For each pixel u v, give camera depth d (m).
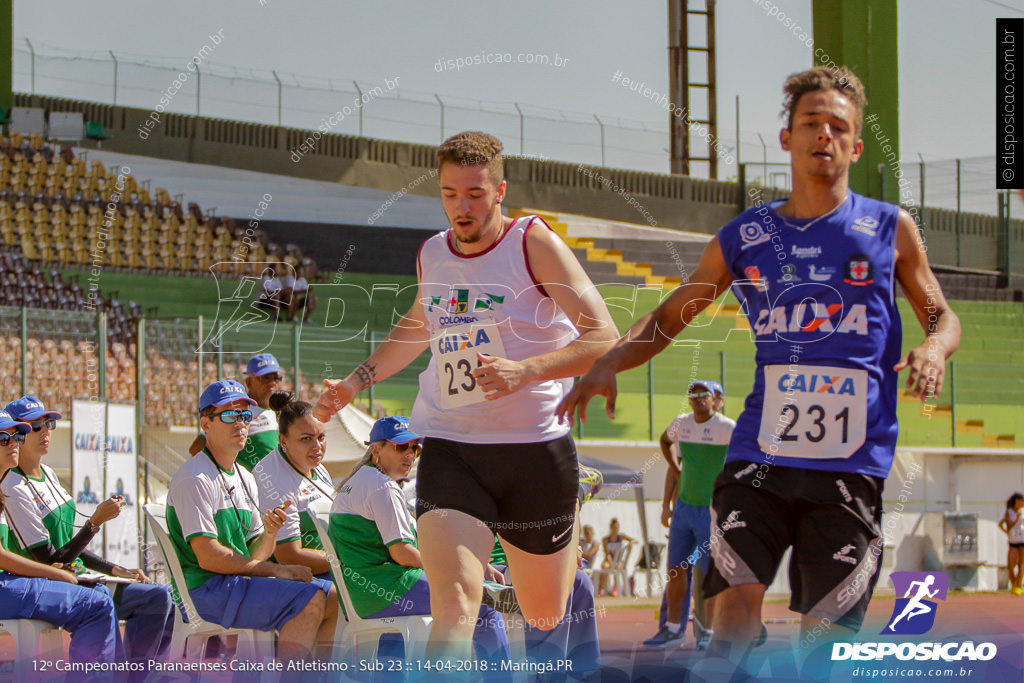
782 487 7.16
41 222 45.19
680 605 14.86
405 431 11.91
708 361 40.69
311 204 51.72
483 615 11.20
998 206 52.06
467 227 8.05
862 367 7.19
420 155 51.31
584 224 45.09
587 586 11.53
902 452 41.97
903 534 39.12
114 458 21.50
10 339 27.47
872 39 44.41
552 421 8.29
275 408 15.24
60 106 53.19
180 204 46.53
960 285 51.84
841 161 7.38
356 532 11.68
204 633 11.62
